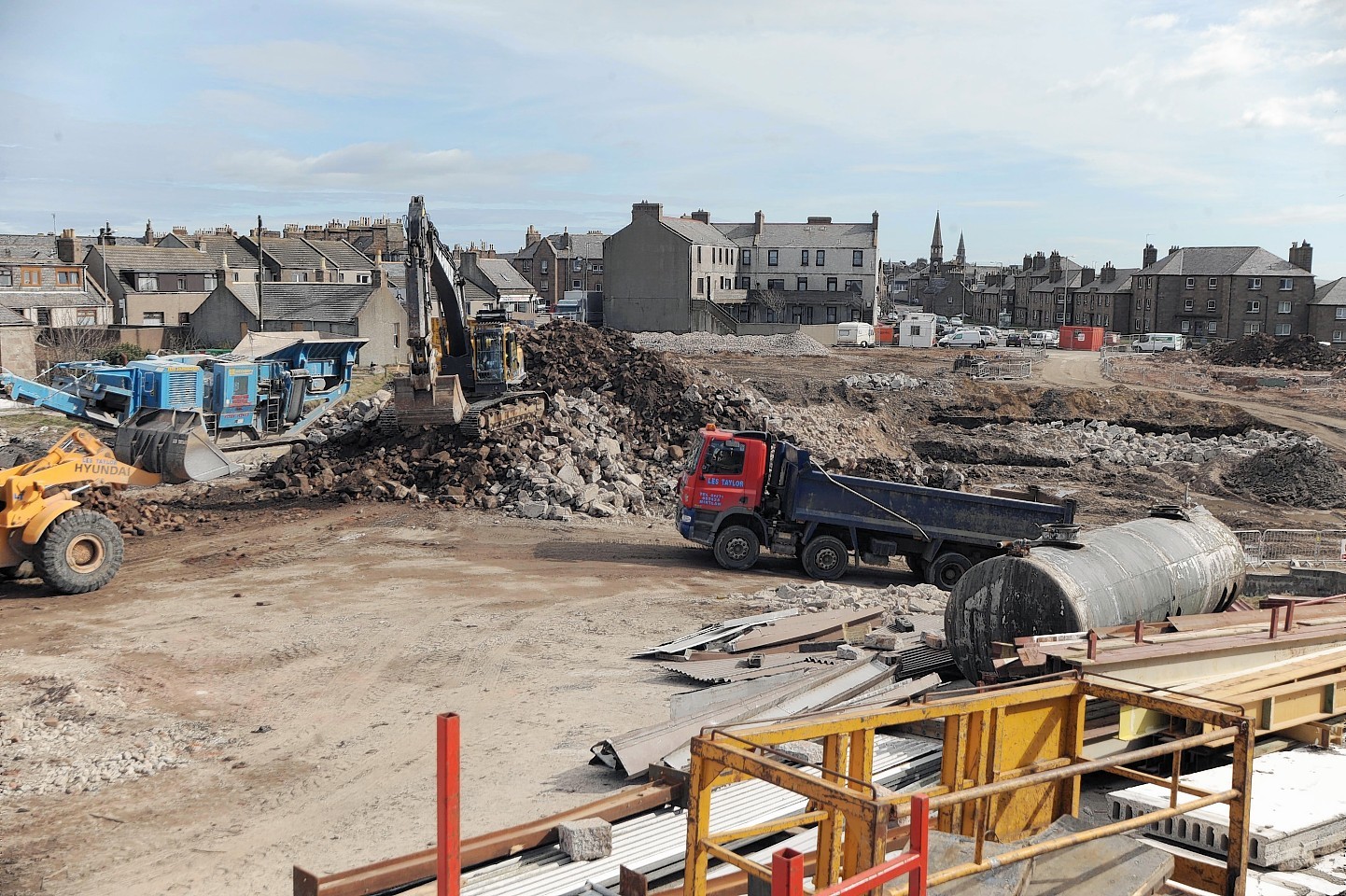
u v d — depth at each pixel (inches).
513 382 1291.8
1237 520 1290.6
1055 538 488.1
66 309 2396.7
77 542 732.7
